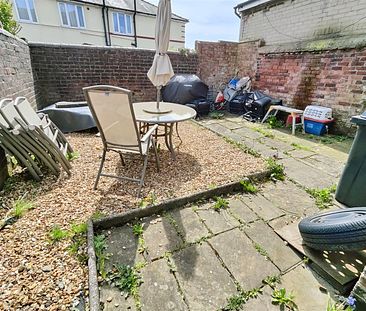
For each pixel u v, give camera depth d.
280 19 5.26
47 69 4.66
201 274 1.35
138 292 1.22
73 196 2.01
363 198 1.95
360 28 3.85
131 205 1.92
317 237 1.41
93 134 3.82
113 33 10.80
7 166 2.25
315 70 4.50
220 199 2.10
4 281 1.19
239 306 1.17
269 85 5.63
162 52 2.75
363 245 1.21
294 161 3.09
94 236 1.58
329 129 4.38
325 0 4.29
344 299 1.13
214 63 6.35
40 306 1.09
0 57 2.53
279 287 1.28
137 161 2.82
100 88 1.73
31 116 2.37
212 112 5.98
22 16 8.79
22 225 1.60
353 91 3.92
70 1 9.38
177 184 2.31
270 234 1.71
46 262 1.32
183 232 1.69
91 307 1.08
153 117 2.56
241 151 3.33
